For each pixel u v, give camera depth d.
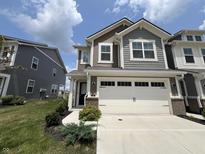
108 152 3.72
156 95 9.27
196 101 10.45
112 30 12.19
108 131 5.38
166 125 6.34
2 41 12.68
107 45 11.69
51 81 21.61
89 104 8.86
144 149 3.89
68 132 4.54
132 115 8.70
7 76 13.90
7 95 13.10
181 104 9.11
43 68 19.38
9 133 5.21
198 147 4.02
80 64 13.34
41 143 4.32
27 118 7.43
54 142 4.37
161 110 9.05
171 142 4.38
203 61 12.21
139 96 9.22
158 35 10.83
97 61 11.20
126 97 9.15
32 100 15.62
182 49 12.35
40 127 5.86
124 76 9.46
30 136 4.91
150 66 9.98
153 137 4.80
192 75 10.87
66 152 3.77
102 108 8.91
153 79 9.52
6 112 9.13
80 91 13.09
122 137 4.77
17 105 12.01
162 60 10.19
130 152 3.73
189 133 5.23
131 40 10.55
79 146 4.05
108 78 9.39
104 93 9.16
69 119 7.16
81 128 4.62
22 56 15.48
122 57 10.06
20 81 15.17
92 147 4.02
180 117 8.22
